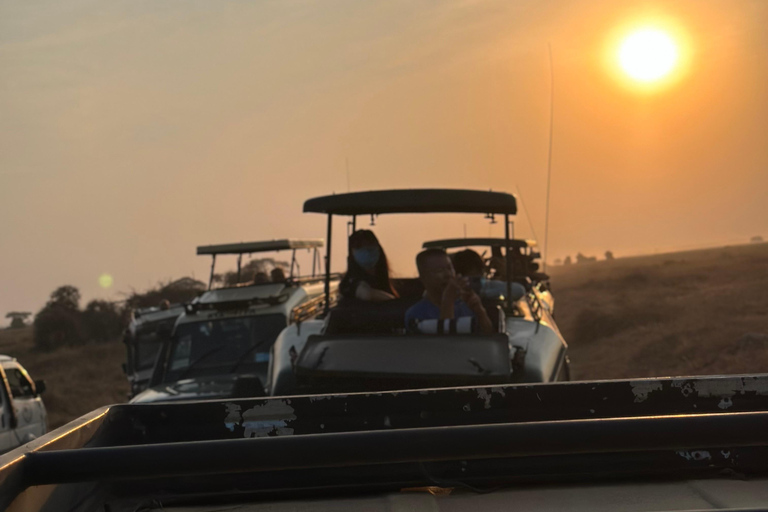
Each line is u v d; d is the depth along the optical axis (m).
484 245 11.35
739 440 1.81
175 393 9.85
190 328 11.70
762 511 1.77
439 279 6.21
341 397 2.84
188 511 2.44
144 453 1.83
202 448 1.82
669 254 76.50
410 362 5.50
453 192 6.60
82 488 2.30
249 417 2.83
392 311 6.55
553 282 53.69
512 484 2.53
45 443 2.09
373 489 2.54
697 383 2.80
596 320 22.45
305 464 1.80
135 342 14.68
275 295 12.04
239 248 14.95
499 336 5.63
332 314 6.64
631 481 2.50
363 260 6.82
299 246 15.18
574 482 2.52
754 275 32.28
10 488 1.79
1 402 11.26
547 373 5.85
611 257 98.19
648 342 17.88
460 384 5.39
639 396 2.80
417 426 2.84
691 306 22.83
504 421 2.83
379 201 6.71
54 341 39.00
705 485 2.40
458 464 2.54
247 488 2.53
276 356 6.82
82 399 22.78
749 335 15.46
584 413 2.81
